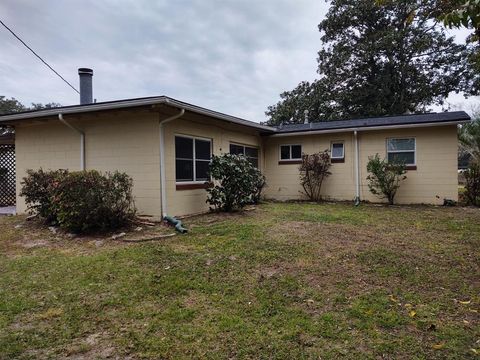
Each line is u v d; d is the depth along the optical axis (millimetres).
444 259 4660
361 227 6773
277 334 2768
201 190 9102
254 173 9227
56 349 2607
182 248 5285
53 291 3770
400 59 21625
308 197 12805
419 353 2459
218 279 4035
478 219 7793
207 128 9555
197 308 3293
